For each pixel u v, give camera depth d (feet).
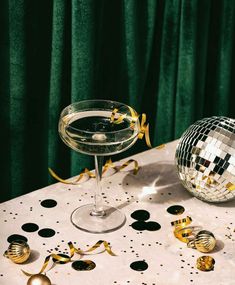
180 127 3.33
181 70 3.18
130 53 2.96
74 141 2.13
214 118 2.43
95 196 2.34
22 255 2.01
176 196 2.49
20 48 2.63
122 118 2.34
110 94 3.07
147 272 2.06
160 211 2.39
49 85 2.82
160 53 3.16
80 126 2.27
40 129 2.91
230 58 3.39
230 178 2.30
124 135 2.14
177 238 2.23
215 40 3.38
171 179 2.60
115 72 3.02
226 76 3.43
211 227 2.32
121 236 2.23
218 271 2.08
